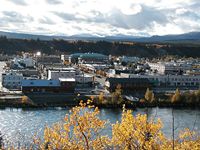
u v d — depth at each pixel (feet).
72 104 304.50
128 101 314.55
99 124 52.19
